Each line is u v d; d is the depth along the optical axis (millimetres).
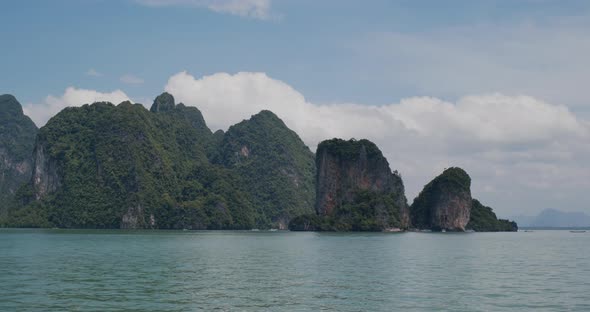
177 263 60219
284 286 41062
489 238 149875
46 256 69562
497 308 32406
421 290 39156
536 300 35156
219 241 119500
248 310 31500
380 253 78438
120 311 31078
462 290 39219
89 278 45688
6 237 133750
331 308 32156
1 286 40531
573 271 53188
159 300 34656
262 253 77938
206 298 35469
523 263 62375
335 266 57281
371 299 35188
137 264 58688
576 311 31641
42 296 36000
